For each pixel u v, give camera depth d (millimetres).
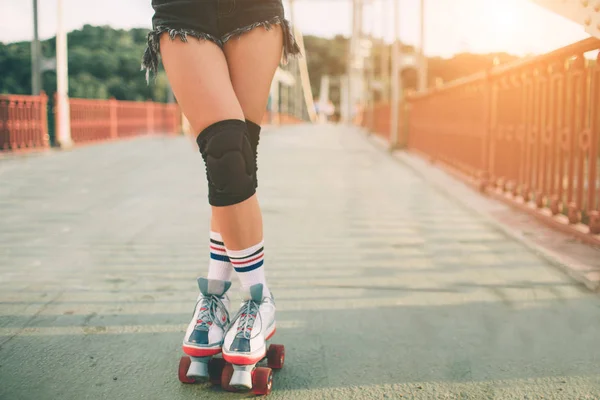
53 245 3045
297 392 1440
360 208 4254
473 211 4090
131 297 2186
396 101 10156
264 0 1454
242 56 1444
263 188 5250
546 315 1993
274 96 35906
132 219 3771
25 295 2201
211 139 1323
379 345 1742
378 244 3092
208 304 1483
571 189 3266
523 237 3119
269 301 1508
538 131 3795
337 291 2268
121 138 14594
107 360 1621
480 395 1426
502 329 1867
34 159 8078
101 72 27797
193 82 1325
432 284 2359
